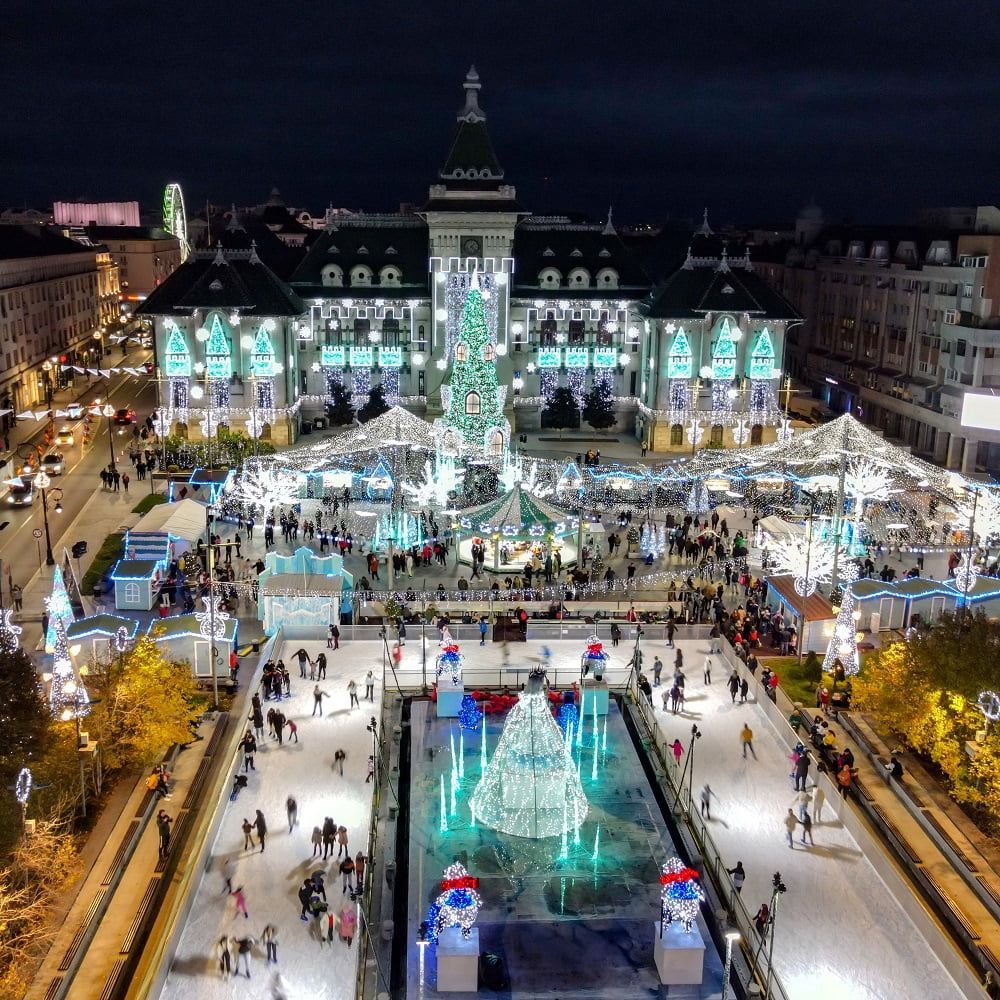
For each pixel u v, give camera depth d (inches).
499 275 4493.1
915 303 4544.8
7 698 1685.5
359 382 4719.5
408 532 3070.9
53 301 5664.4
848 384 5221.5
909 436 4534.9
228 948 1449.3
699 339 4343.0
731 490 3595.0
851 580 2444.6
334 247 4699.8
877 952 1480.1
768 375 4392.2
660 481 3550.7
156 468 3924.7
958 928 1508.4
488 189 4458.7
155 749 1886.1
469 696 2095.2
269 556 2613.2
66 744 1770.4
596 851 1706.4
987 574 2915.8
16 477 3479.3
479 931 1505.9
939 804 1815.9
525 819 1747.0
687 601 2682.1
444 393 4269.2
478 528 2891.2
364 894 1542.8
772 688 2161.7
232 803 1817.2
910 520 3277.6
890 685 1995.6
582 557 2908.5
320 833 1665.8
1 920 1347.2
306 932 1499.8
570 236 4773.6
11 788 1568.7
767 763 1978.3
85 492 3631.9
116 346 7037.4
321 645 2480.3
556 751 1779.0
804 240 6668.3
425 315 4648.1
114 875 1584.6
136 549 2731.3
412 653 2438.5
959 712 1857.8
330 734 2062.0
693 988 1403.8
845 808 1787.6
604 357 4680.1
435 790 1879.9
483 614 2615.7
